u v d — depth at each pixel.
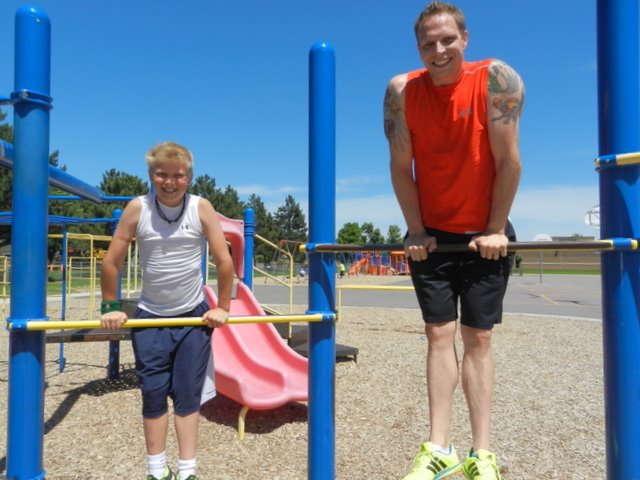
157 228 2.52
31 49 2.39
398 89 2.39
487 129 2.25
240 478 3.17
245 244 6.95
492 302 2.30
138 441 3.78
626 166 1.89
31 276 2.38
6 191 22.73
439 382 2.35
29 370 2.36
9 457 2.36
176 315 2.59
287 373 4.78
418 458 2.29
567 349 7.53
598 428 4.12
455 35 2.18
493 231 2.23
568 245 1.95
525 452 3.61
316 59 2.38
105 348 7.79
